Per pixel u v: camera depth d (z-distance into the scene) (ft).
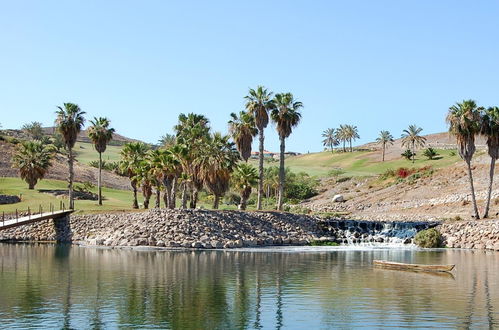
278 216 238.89
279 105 262.06
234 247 206.80
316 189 446.60
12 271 134.21
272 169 444.96
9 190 327.26
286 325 82.07
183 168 244.22
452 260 171.01
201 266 146.92
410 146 652.07
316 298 102.32
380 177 426.10
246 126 262.26
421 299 101.76
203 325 81.35
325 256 179.52
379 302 99.04
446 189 333.62
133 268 141.28
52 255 172.96
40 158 351.05
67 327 79.36
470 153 246.06
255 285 116.37
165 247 201.26
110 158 640.58
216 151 246.68
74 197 345.72
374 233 242.99
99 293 104.83
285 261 161.79
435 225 238.48
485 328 80.33
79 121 265.95
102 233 220.43
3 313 87.71
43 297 100.58
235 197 400.06
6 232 236.22
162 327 79.92
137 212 228.84
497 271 141.79
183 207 244.42
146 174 262.88
